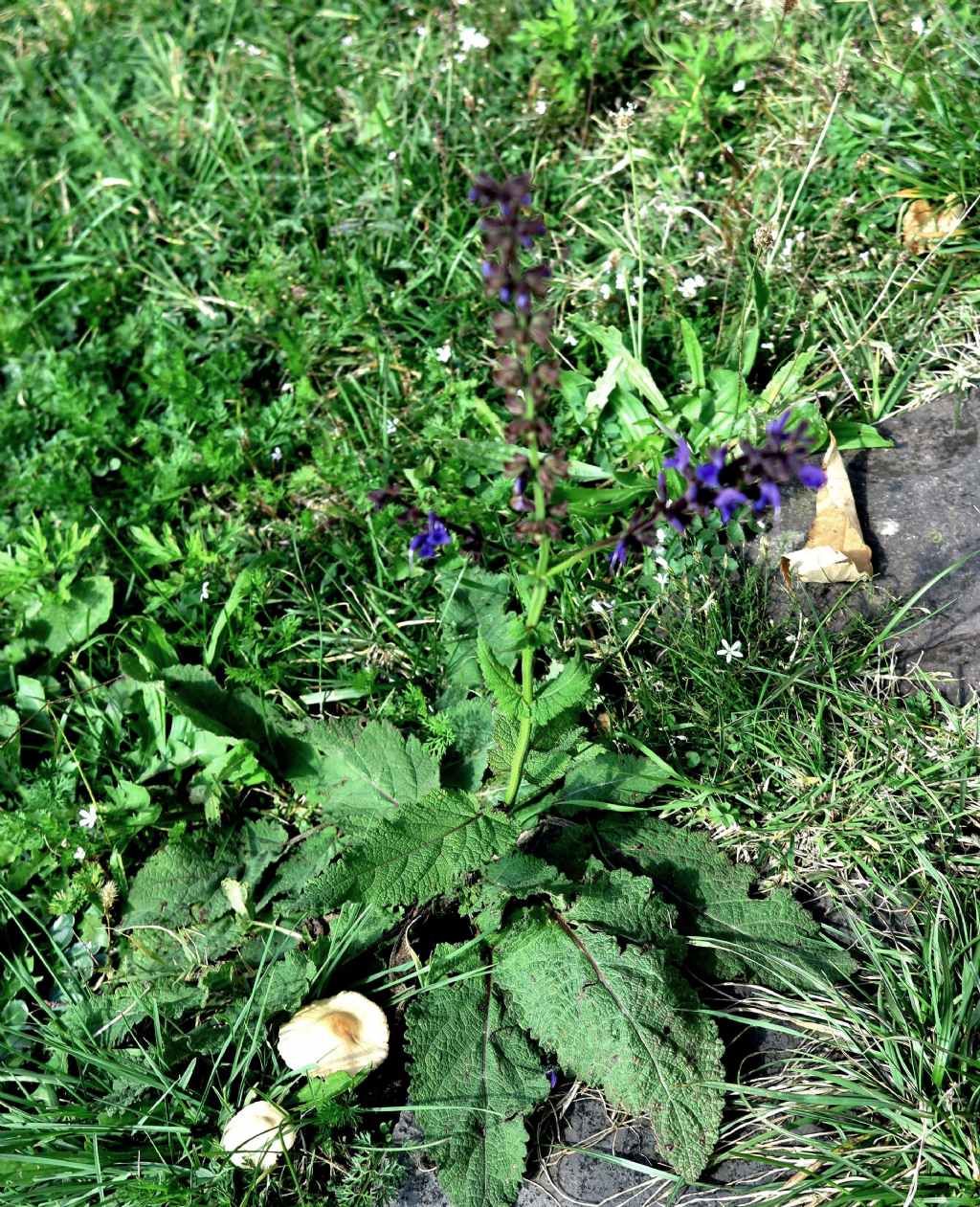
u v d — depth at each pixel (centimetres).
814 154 68
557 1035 50
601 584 62
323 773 58
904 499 63
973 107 73
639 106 83
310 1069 50
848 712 58
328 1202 49
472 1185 48
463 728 58
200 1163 50
